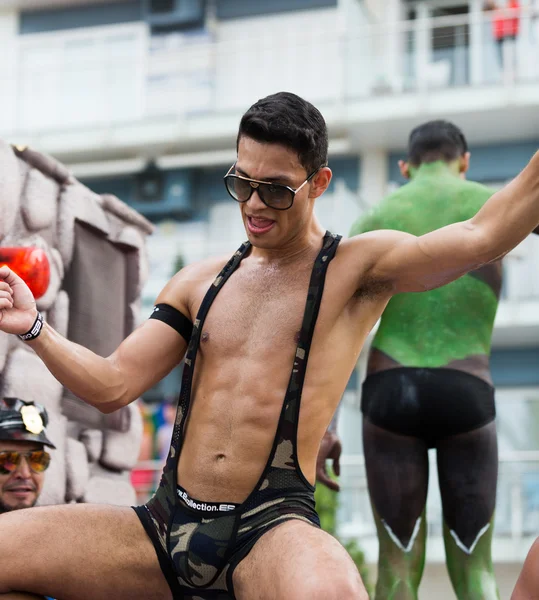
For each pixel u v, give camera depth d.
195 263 3.07
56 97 19.50
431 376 3.88
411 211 4.12
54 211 4.85
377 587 3.88
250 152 2.68
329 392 2.75
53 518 2.76
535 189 2.51
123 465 5.20
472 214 4.07
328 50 18.62
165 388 17.11
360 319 2.81
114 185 19.48
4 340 4.41
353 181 18.55
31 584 2.73
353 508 11.78
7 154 4.51
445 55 17.66
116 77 19.41
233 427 2.73
